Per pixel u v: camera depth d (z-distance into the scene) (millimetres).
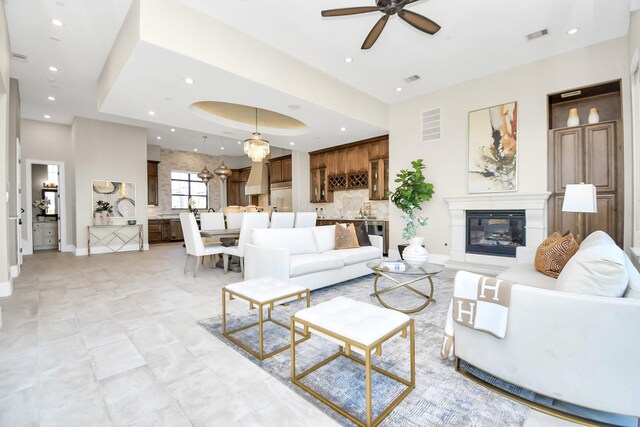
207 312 2992
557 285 1756
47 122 7203
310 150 8094
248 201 11289
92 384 1764
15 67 4426
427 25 2805
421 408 1554
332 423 1452
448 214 5391
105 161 7238
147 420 1466
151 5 2916
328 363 2018
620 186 3826
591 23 3535
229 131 5969
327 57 4258
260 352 2062
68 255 6805
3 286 3523
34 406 1564
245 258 3766
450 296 3473
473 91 5043
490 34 3746
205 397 1646
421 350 2188
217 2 3117
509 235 4770
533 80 4461
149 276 4613
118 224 7387
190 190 11125
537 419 1469
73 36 3686
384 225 6441
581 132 4125
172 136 8750
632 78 3553
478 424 1437
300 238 4098
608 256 1480
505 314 1599
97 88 5035
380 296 3477
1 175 3506
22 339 2363
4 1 3051
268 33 3668
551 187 4344
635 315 1322
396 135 6078
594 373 1403
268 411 1535
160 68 3398
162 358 2072
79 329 2561
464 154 5164
